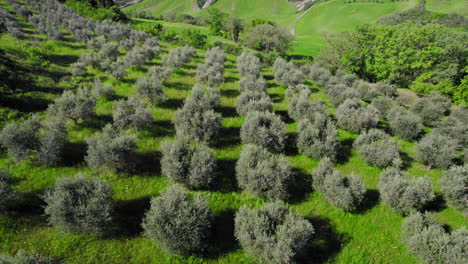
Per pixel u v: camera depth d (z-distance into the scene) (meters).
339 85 29.64
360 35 46.31
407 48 38.66
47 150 13.42
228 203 13.34
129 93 24.23
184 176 13.32
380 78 42.91
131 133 17.70
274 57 50.28
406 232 12.41
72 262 9.39
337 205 13.63
